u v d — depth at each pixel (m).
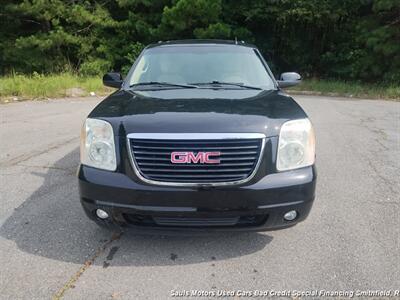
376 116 9.47
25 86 12.16
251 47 4.70
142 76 4.18
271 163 2.83
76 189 4.41
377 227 3.56
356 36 16.86
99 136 2.96
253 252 3.15
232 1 18.67
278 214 2.86
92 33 18.02
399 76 15.41
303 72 19.44
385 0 14.61
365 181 4.76
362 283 2.74
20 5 15.93
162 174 2.77
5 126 7.67
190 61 4.31
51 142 6.45
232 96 3.50
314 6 17.31
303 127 3.00
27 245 3.22
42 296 2.59
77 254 3.10
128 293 2.63
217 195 2.75
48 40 16.41
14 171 5.01
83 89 13.25
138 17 17.98
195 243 3.28
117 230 3.02
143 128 2.81
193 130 2.75
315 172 3.01
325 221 3.69
